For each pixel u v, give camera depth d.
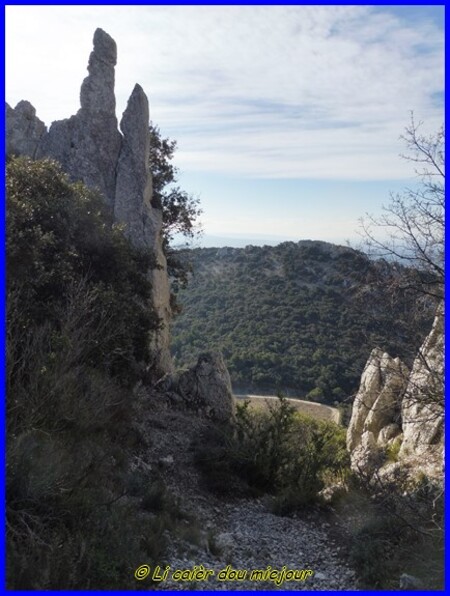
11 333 9.38
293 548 10.36
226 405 18.08
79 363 10.65
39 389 8.73
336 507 12.94
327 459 15.16
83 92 21.28
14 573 5.39
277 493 14.06
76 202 13.71
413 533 9.38
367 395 17.36
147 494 10.07
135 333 14.12
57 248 12.36
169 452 14.12
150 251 17.33
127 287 14.12
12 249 10.42
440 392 9.05
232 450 14.28
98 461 9.20
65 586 5.66
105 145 21.14
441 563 8.17
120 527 7.30
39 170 13.88
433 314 9.63
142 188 20.89
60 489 6.89
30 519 6.39
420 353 9.22
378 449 15.69
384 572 8.30
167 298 21.86
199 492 12.88
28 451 6.81
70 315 10.05
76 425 9.38
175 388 18.27
